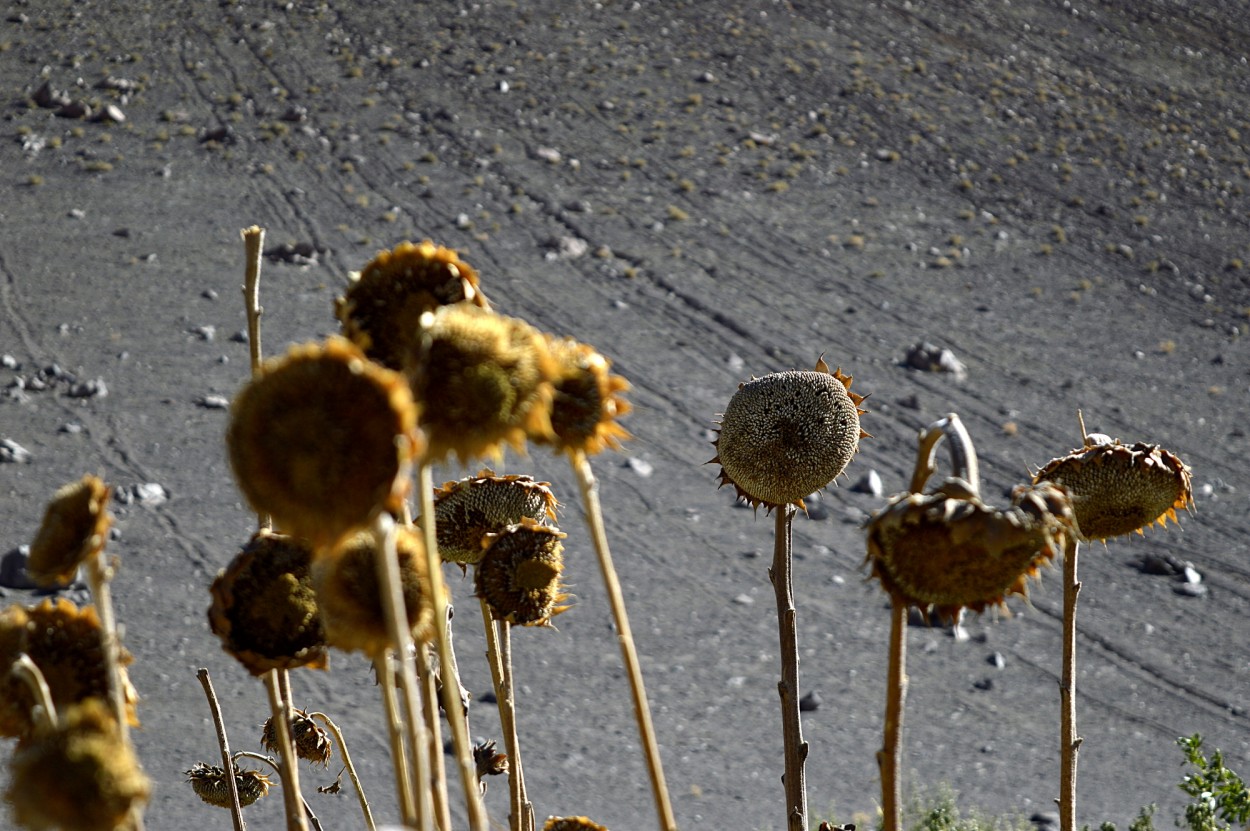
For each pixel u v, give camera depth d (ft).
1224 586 66.33
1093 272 112.78
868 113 142.72
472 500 7.84
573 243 105.40
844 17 169.58
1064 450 81.30
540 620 7.32
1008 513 4.37
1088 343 99.09
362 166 117.39
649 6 166.81
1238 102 159.02
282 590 4.77
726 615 58.80
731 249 109.29
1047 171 133.39
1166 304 108.06
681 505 69.21
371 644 4.27
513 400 3.98
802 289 103.09
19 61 131.34
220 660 51.16
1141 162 138.00
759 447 8.52
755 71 150.30
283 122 124.26
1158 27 178.81
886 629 58.95
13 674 4.11
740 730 49.90
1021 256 114.62
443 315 4.03
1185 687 56.39
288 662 4.80
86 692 4.20
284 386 3.14
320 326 88.17
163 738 44.93
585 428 4.55
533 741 47.62
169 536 60.59
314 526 3.11
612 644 55.62
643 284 100.89
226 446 3.18
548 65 146.10
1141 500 7.51
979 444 80.94
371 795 42.27
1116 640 60.03
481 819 4.42
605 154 126.93
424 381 3.92
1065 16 178.60
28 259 94.07
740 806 44.60
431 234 105.70
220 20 146.82
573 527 64.75
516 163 122.21
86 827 3.18
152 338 84.12
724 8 167.73
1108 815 45.11
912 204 123.44
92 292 89.86
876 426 81.71
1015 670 56.49
